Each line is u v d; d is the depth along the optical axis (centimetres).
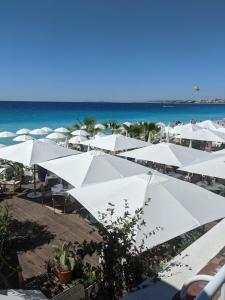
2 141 2658
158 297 298
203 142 2208
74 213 936
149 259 352
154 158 1103
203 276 251
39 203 1017
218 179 1213
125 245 323
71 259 586
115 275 315
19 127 4225
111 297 312
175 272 346
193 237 612
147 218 511
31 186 1195
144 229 484
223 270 175
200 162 953
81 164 872
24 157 1033
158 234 481
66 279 578
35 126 4372
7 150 1097
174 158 1084
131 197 572
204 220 533
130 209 539
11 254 693
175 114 7938
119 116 6981
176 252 510
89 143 1478
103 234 334
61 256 597
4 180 1173
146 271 320
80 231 822
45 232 809
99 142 1458
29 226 842
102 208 561
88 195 611
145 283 317
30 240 762
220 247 412
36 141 1137
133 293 303
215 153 1155
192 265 364
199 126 2234
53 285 579
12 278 603
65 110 8500
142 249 362
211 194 623
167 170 1417
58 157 1072
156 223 505
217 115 7681
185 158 1097
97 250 330
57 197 961
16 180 1186
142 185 601
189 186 632
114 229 344
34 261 668
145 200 555
